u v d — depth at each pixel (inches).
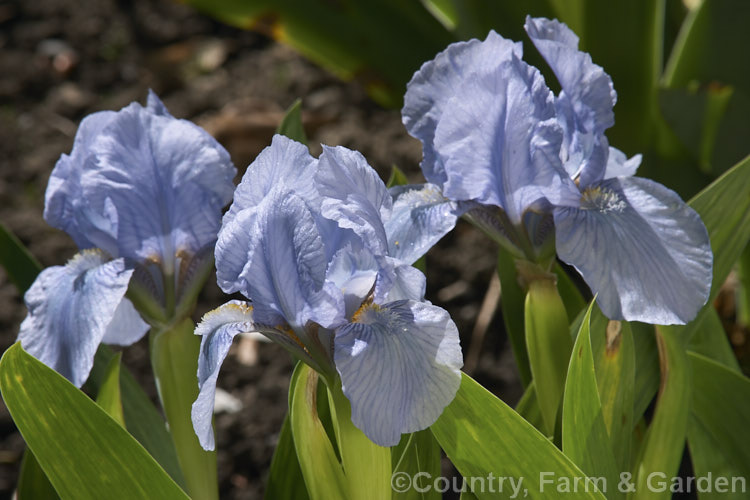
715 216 24.1
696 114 28.8
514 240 23.3
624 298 22.4
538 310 23.5
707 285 22.4
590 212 22.9
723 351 25.9
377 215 21.4
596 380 22.9
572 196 22.9
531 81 22.7
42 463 22.0
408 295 21.8
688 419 24.4
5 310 32.7
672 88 29.0
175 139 23.0
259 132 38.7
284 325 21.6
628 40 28.6
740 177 24.0
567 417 22.1
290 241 21.1
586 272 22.5
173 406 23.4
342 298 21.3
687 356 23.6
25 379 21.6
